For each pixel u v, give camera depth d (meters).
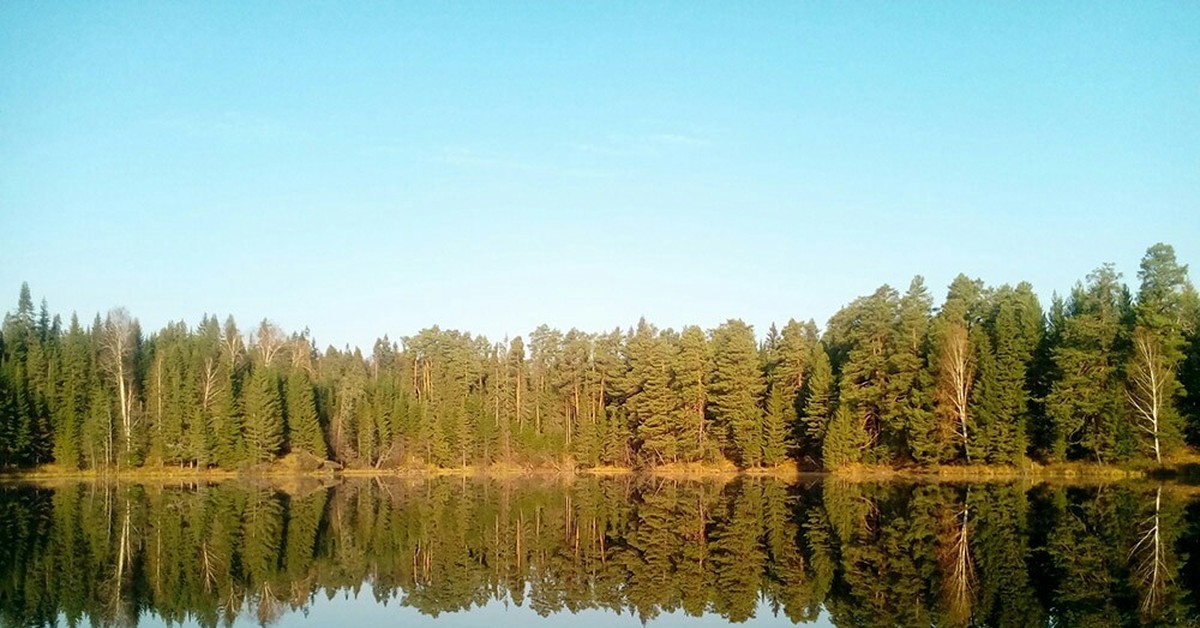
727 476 88.38
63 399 96.25
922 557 34.72
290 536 46.28
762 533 44.22
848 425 78.75
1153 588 27.73
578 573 34.91
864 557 35.38
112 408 95.81
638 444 101.44
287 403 102.25
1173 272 67.12
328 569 36.25
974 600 26.67
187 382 97.81
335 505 64.31
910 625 23.94
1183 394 65.31
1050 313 79.50
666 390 95.50
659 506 60.97
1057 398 68.06
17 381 92.38
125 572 35.53
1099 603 25.73
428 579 34.03
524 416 110.50
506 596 30.73
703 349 95.44
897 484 69.88
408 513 58.22
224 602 30.00
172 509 60.38
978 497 57.09
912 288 80.81
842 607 26.67
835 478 76.81
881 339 80.31
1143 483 61.59
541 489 80.62
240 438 95.75
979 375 73.25
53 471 92.81
